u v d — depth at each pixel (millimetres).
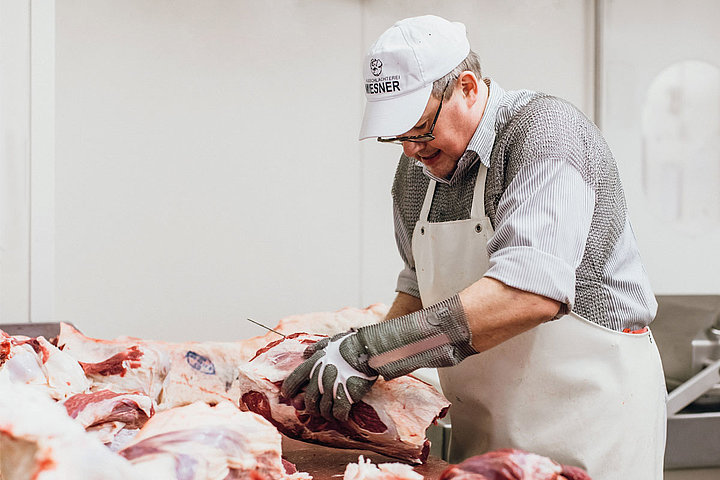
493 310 1616
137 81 3609
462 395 1970
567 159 1692
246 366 1910
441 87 1727
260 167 3816
